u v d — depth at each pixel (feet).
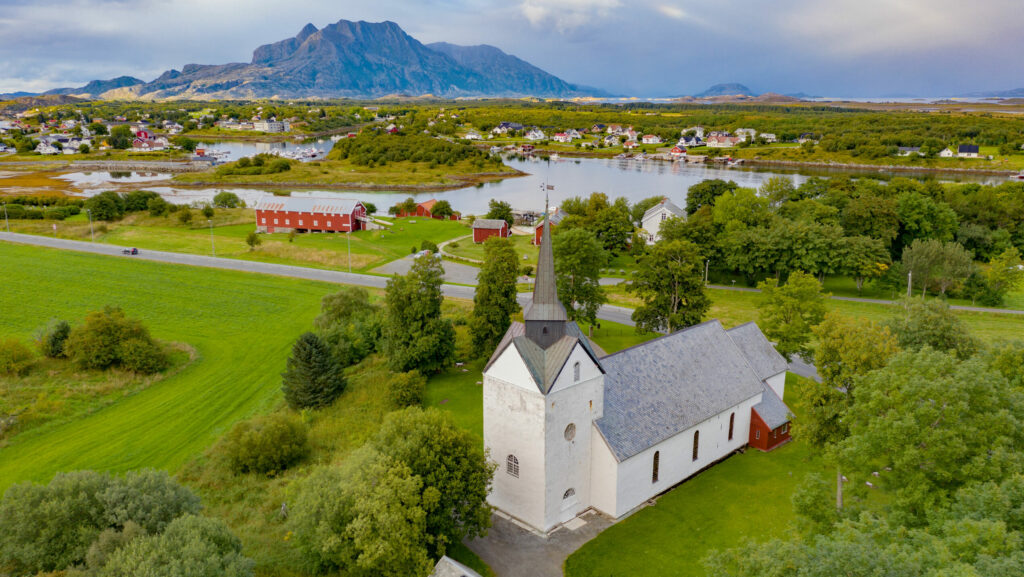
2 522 119.55
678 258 275.80
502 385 151.12
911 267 344.49
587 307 293.23
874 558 80.02
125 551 111.04
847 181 520.83
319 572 139.13
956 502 107.24
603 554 144.15
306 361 228.22
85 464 191.42
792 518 156.15
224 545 122.21
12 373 246.68
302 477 181.06
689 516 158.61
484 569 139.13
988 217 453.17
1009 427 110.11
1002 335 285.64
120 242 488.85
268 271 414.82
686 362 184.55
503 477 158.51
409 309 247.91
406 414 152.15
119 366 260.01
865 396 127.13
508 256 266.77
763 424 192.03
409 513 127.13
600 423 156.97
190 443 206.28
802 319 241.35
